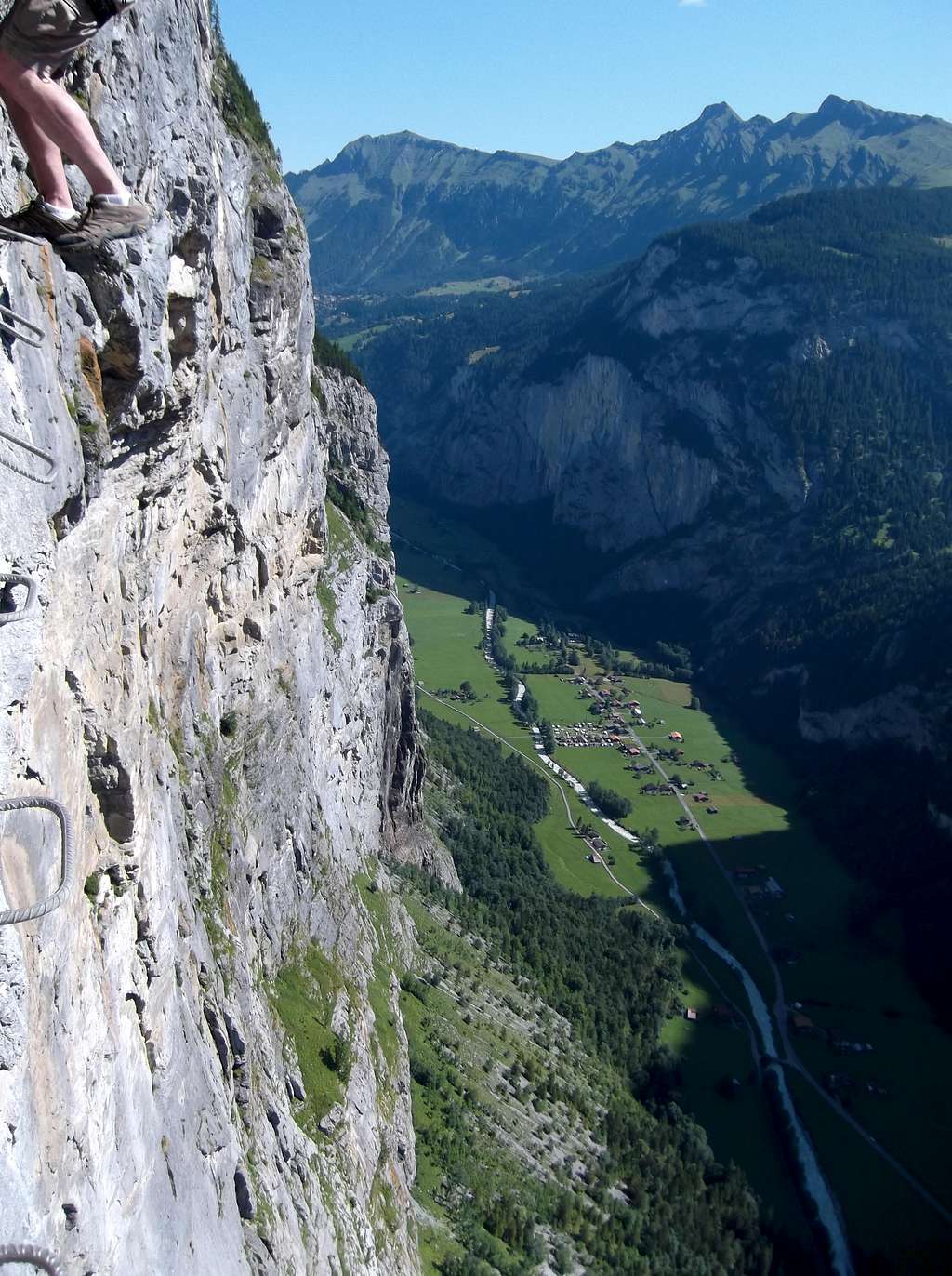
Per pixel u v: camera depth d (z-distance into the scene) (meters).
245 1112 34.28
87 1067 19.27
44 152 13.06
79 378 20.59
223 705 45.25
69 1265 17.45
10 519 16.14
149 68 24.80
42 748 18.00
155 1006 24.44
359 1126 48.88
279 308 48.91
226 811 42.72
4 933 15.52
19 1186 15.57
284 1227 33.62
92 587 22.89
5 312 13.79
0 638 15.95
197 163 28.67
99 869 22.08
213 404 38.88
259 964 45.28
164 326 25.94
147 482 29.34
